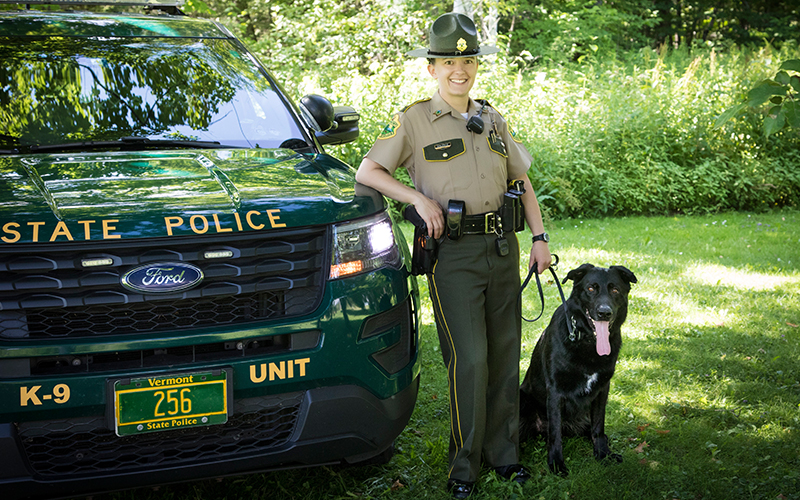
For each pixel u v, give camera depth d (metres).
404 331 2.51
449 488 2.68
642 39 18.48
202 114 3.12
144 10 4.03
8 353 1.97
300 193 2.37
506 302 2.68
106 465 2.10
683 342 4.46
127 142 2.89
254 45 14.57
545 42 15.57
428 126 2.57
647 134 10.30
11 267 1.98
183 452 2.16
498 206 2.60
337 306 2.25
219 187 2.36
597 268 2.86
